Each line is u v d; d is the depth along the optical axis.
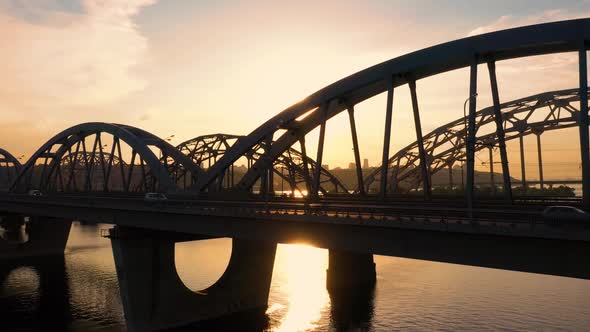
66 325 56.25
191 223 50.28
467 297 62.66
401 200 46.53
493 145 39.53
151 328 54.88
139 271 56.19
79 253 107.50
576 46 37.41
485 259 28.36
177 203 51.81
